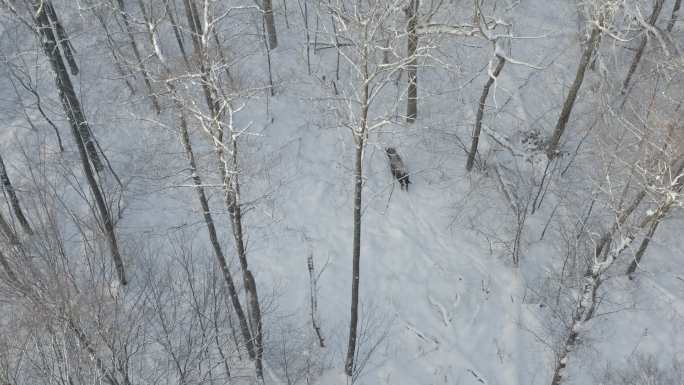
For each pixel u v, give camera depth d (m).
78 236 20.02
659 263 22.27
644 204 20.42
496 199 23.02
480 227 22.58
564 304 20.89
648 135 18.64
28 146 22.73
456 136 23.94
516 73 26.41
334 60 26.36
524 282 21.58
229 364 18.91
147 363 16.72
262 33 26.25
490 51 26.39
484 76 26.12
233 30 25.89
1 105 23.94
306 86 25.48
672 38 24.17
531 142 24.41
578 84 22.05
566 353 17.95
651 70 23.39
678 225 22.97
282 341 19.77
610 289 21.66
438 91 25.25
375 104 24.39
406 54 24.11
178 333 17.55
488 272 21.73
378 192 23.17
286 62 26.06
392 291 21.16
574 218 22.62
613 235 18.11
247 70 25.22
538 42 27.58
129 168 22.62
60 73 19.19
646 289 21.73
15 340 13.42
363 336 20.16
